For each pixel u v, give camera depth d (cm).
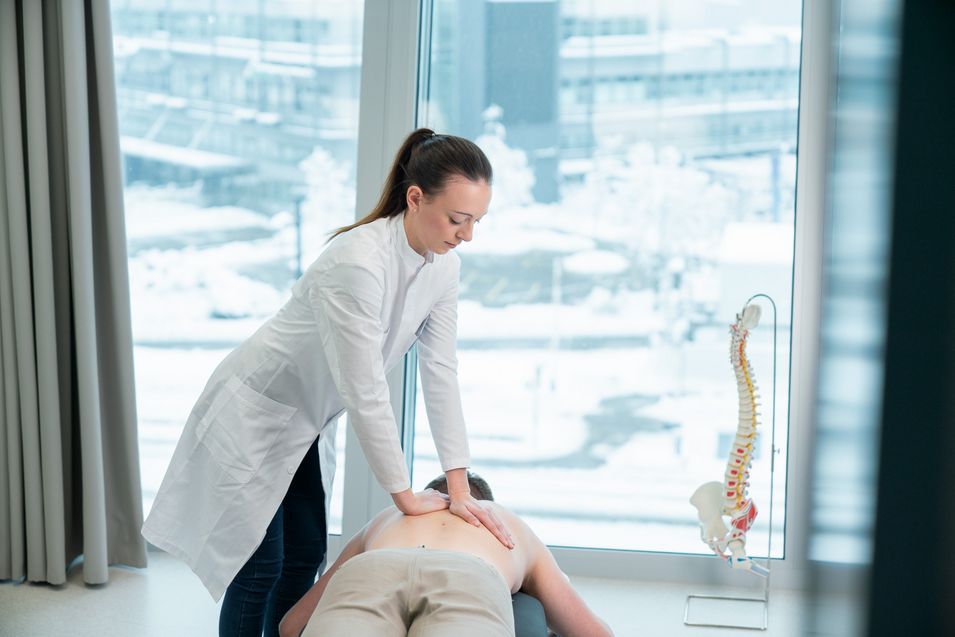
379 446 207
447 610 170
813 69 305
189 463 231
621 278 326
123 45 340
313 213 339
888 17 83
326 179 338
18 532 321
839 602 89
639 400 329
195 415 230
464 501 212
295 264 342
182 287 347
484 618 171
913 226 83
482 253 332
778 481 321
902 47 82
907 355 83
